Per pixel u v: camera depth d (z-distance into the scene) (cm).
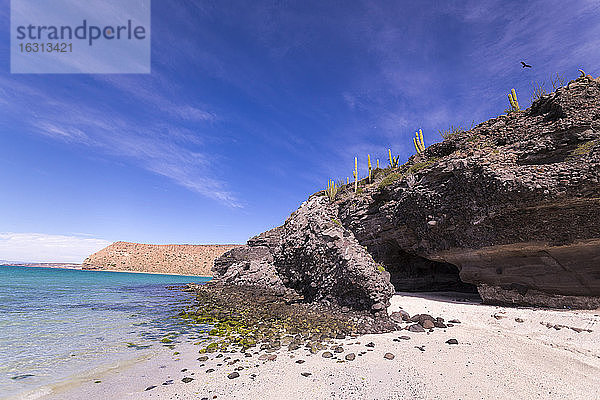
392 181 2366
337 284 1725
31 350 975
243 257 3703
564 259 1337
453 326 1173
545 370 698
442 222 1755
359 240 2689
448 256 1841
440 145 2241
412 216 2017
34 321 1484
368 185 3331
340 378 670
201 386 646
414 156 2577
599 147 1181
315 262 2020
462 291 2375
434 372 695
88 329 1329
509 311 1338
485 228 1517
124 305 2197
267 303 2025
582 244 1262
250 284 3034
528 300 1438
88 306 2105
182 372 753
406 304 1620
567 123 1328
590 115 1341
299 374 701
